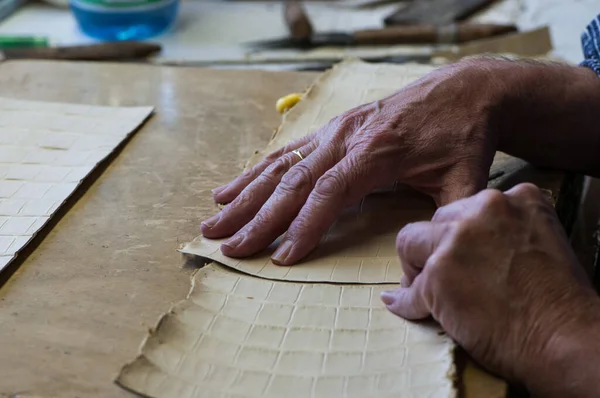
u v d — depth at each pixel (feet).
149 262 2.31
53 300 2.14
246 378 1.82
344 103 3.18
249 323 2.00
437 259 1.81
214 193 2.62
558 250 1.83
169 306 2.11
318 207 2.25
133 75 3.74
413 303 1.94
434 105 2.43
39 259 2.32
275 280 2.17
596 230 3.47
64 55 4.99
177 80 3.69
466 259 1.80
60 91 3.53
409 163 2.36
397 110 2.43
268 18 6.08
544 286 1.78
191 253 2.29
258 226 2.29
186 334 1.94
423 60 5.18
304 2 6.40
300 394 1.77
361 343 1.93
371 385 1.78
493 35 5.35
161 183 2.77
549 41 5.08
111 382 1.83
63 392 1.81
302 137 2.66
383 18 5.93
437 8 5.97
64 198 2.60
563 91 2.57
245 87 3.62
